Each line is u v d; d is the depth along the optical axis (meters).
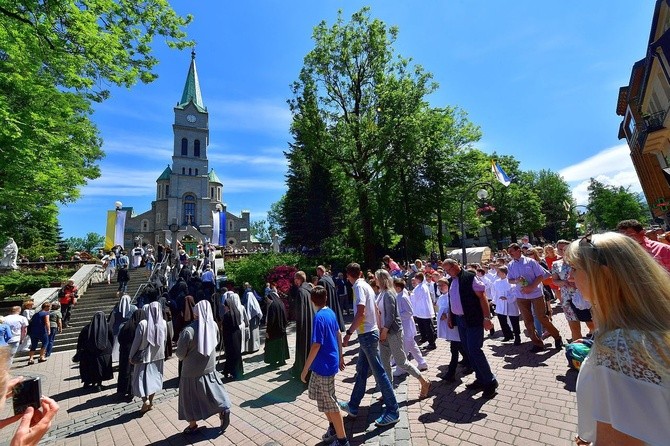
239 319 7.31
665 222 21.19
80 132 14.56
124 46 9.22
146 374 5.63
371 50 23.12
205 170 64.25
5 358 1.46
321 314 3.94
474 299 4.80
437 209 25.05
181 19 9.39
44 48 8.27
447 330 6.16
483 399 4.64
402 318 6.18
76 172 15.19
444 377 5.63
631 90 22.78
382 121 22.62
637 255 1.15
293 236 26.28
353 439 3.95
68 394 7.03
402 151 21.86
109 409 5.94
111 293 17.61
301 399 5.54
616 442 0.97
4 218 14.82
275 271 16.53
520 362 6.05
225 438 4.39
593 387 1.09
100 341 7.15
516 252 6.52
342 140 22.44
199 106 66.38
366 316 4.36
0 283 16.25
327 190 25.92
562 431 3.57
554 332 6.45
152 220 66.81
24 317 9.91
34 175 10.69
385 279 5.18
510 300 7.39
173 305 10.83
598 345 1.12
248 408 5.36
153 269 20.95
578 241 1.33
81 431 5.06
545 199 61.91
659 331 1.01
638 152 24.95
